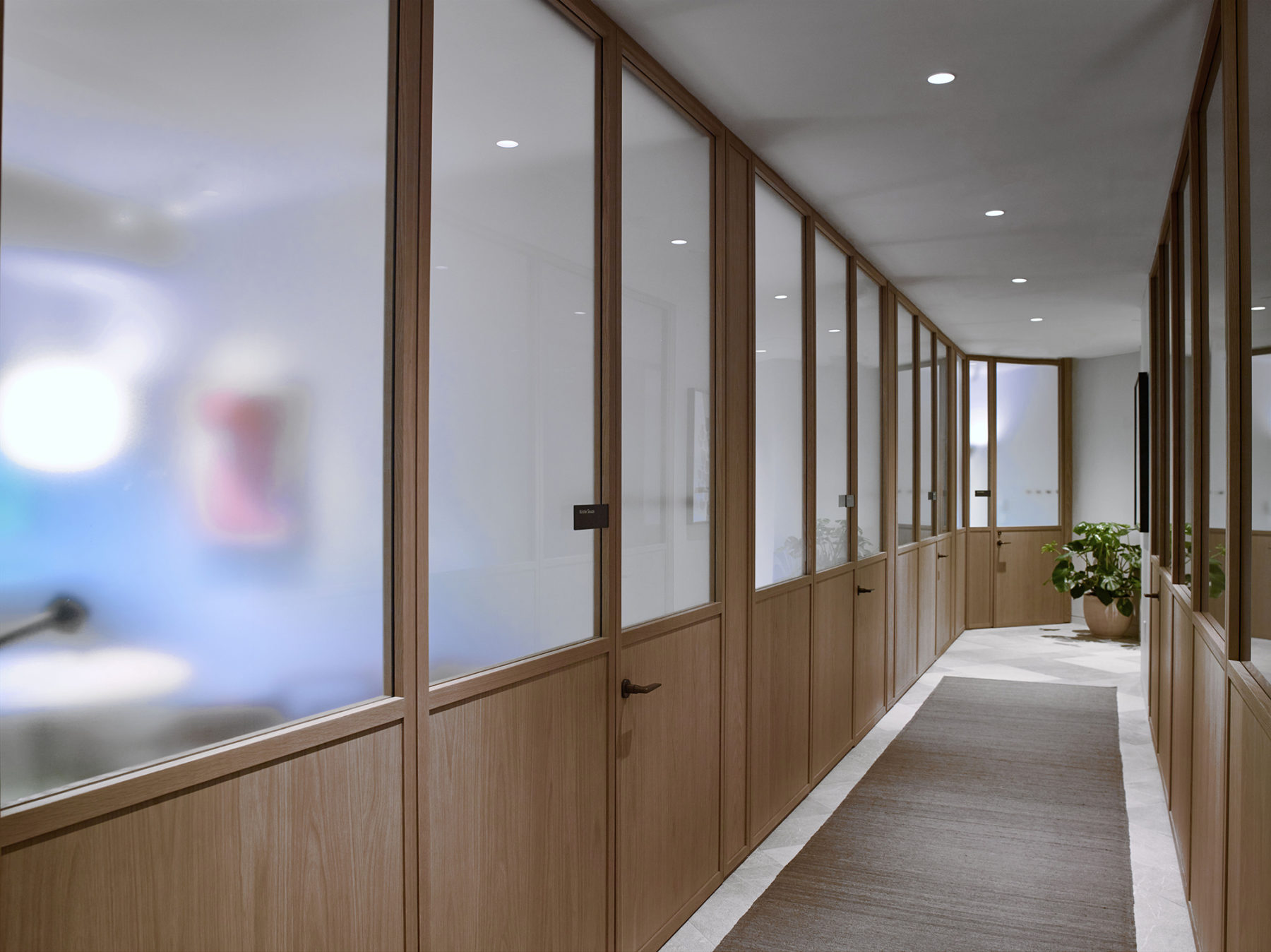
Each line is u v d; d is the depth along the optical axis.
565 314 2.24
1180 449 3.34
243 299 1.38
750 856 3.34
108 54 1.19
